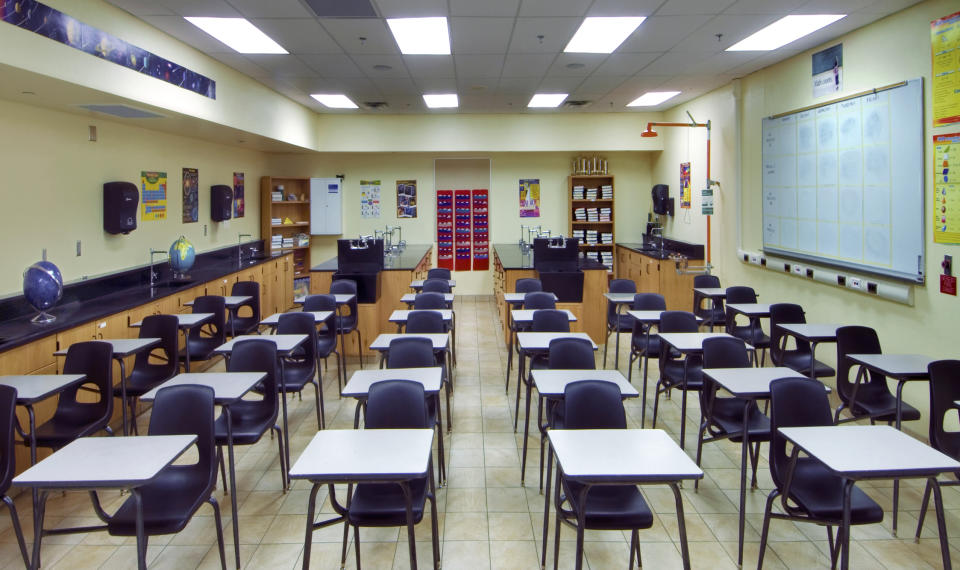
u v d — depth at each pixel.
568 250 6.86
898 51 4.36
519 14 4.36
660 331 4.57
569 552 3.01
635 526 2.44
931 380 3.16
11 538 3.17
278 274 8.70
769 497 2.76
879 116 4.54
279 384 4.22
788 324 4.62
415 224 10.28
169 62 4.80
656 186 9.48
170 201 6.56
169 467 2.92
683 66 6.10
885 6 4.22
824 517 2.51
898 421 3.33
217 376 3.47
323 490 3.70
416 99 7.92
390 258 7.97
